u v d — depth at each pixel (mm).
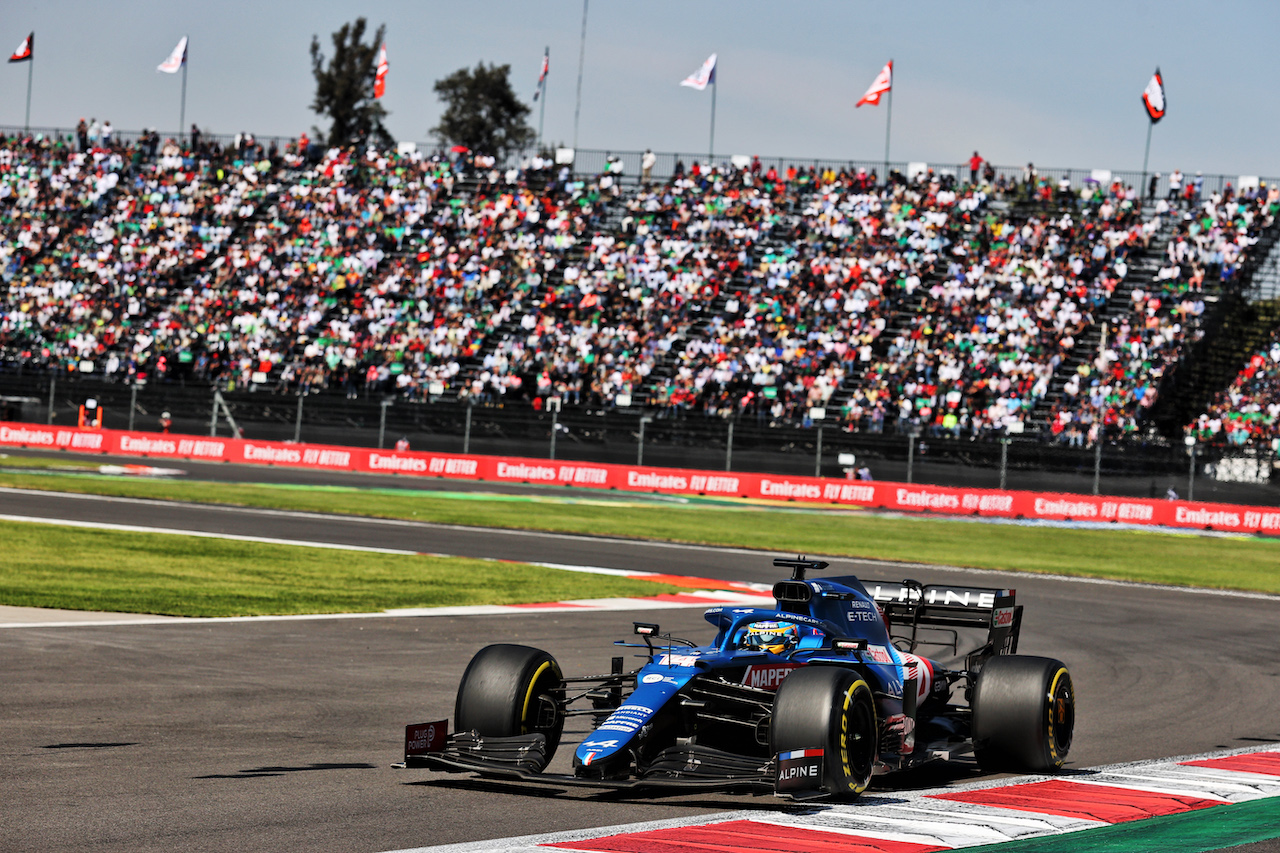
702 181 88250
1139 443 66750
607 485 73875
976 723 14805
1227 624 33281
